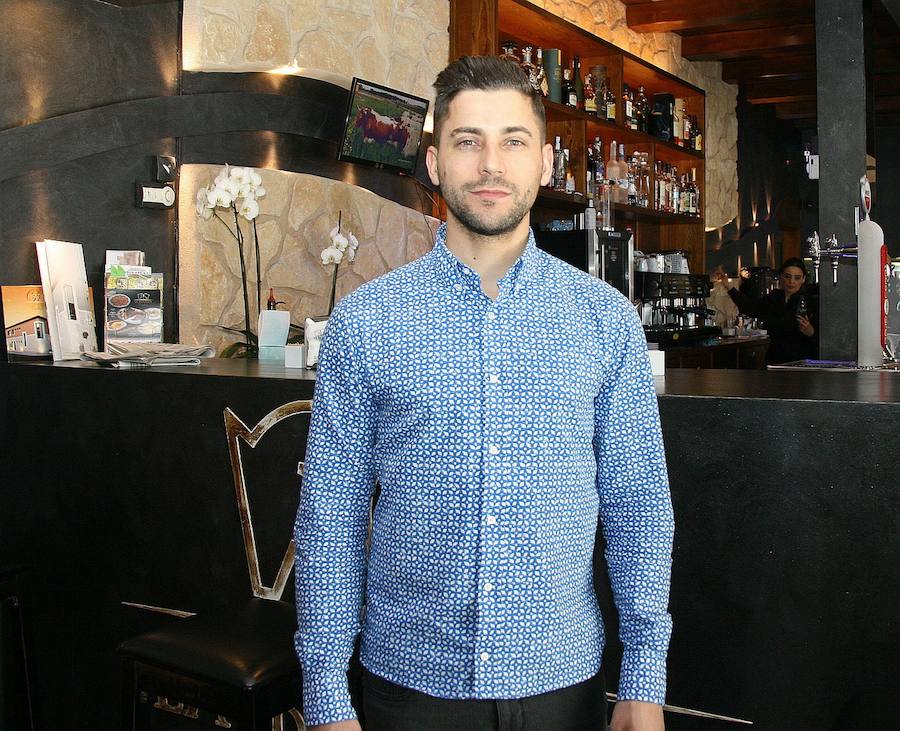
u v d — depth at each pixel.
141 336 3.55
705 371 2.89
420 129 5.11
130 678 1.95
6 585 2.60
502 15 5.64
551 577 1.34
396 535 1.36
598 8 6.53
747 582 1.92
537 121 1.39
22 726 2.67
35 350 3.28
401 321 1.36
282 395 2.42
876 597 1.81
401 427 1.35
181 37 4.03
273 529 2.45
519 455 1.33
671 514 1.44
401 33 5.04
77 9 3.63
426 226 5.36
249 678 1.78
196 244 4.06
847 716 1.54
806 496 1.86
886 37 7.32
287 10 4.32
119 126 3.77
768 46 7.50
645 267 6.97
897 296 3.95
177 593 2.63
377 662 1.38
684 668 1.99
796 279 6.53
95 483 2.78
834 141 4.07
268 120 4.43
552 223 5.82
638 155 7.09
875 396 1.92
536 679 1.33
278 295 4.47
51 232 3.57
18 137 3.42
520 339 1.35
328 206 4.68
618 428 1.43
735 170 8.93
